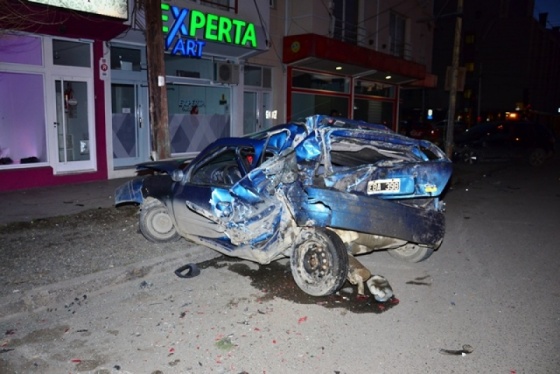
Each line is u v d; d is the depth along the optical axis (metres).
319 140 5.13
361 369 3.77
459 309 4.95
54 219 7.87
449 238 7.91
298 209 5.09
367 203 5.10
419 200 5.91
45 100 10.68
